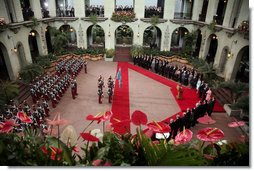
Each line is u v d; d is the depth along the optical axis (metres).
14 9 15.82
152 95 14.53
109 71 19.28
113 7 22.70
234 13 15.66
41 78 16.06
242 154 1.61
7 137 1.82
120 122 1.96
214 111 12.37
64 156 1.70
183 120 9.66
